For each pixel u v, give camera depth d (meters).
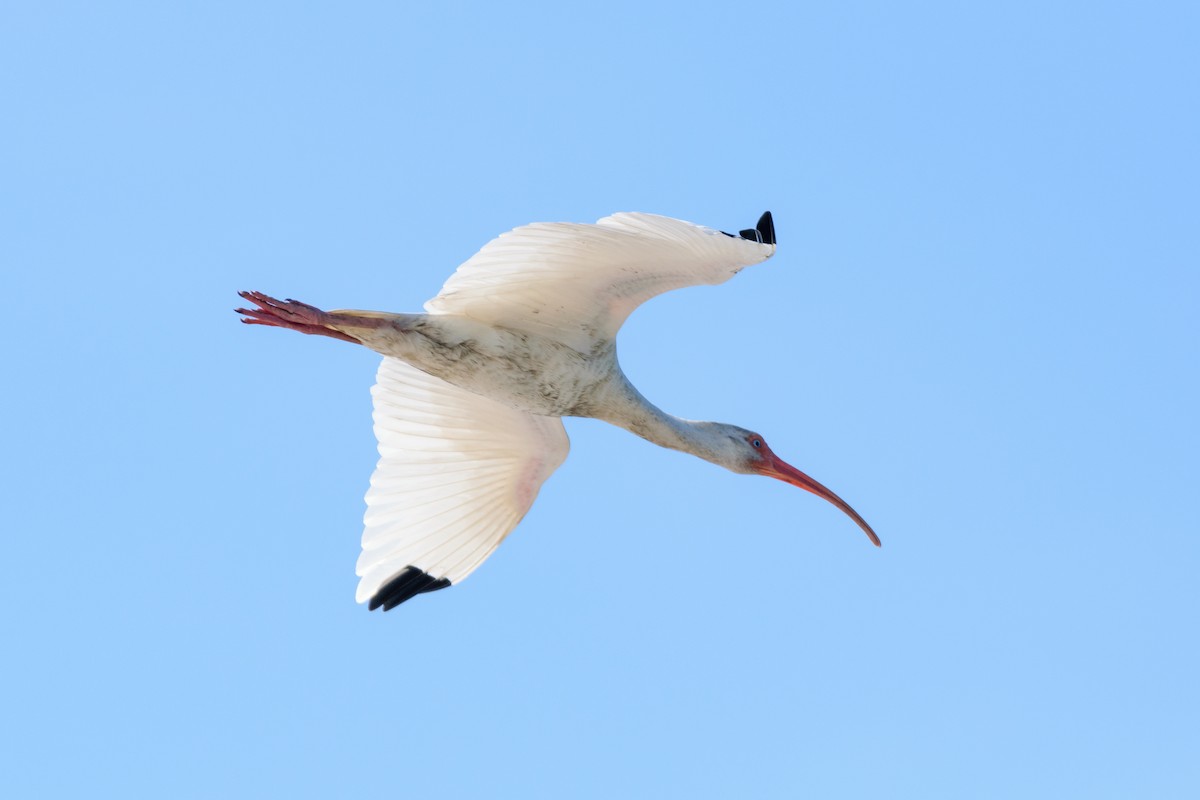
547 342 16.28
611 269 15.32
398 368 18.67
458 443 18.70
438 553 18.97
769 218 15.37
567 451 18.64
